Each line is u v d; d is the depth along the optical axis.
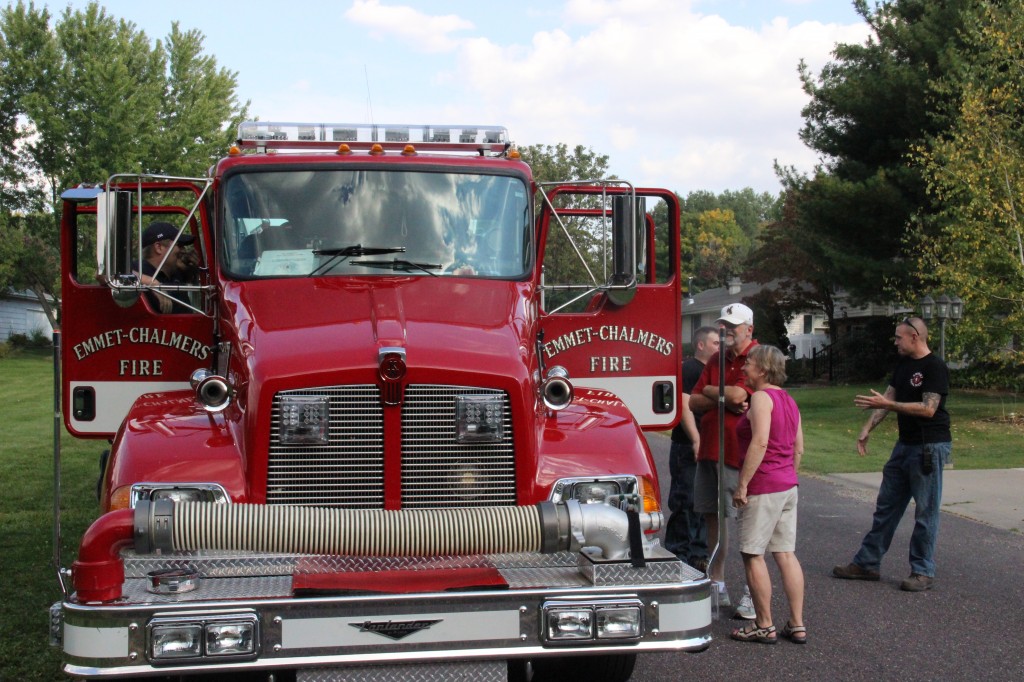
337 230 6.00
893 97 25.98
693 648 4.36
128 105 42.00
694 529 7.91
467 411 4.87
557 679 5.63
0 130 43.53
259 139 6.64
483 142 6.91
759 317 44.81
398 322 5.23
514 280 6.02
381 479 4.85
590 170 28.78
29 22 43.12
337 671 4.20
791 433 6.63
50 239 45.62
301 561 4.41
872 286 26.89
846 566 8.40
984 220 20.03
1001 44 20.00
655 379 6.77
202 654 4.04
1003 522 10.87
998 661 6.23
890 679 5.91
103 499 4.82
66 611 4.09
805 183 28.56
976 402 25.75
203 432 5.02
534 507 4.50
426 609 4.18
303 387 4.80
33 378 35.06
